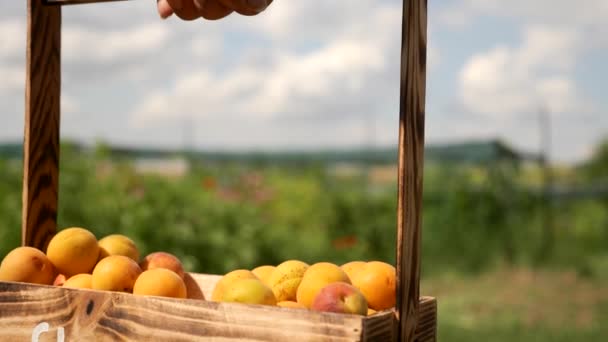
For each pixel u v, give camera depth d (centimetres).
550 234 1241
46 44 199
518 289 946
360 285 166
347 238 916
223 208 745
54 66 201
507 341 627
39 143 198
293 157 1572
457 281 1018
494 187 1242
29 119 195
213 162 1312
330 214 1057
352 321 135
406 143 144
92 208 655
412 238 147
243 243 730
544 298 876
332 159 1557
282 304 166
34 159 197
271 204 1040
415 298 149
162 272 174
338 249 959
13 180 676
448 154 1298
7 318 169
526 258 1166
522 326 700
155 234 649
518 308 804
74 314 161
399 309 144
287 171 1434
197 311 149
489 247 1177
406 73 144
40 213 199
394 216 1076
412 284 148
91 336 159
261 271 192
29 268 178
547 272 1098
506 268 1123
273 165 1523
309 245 944
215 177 1067
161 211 664
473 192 1239
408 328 147
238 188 1013
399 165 144
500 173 1255
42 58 198
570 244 1418
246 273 177
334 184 1330
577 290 944
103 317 158
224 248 692
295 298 176
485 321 727
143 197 676
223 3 169
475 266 1131
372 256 1024
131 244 199
